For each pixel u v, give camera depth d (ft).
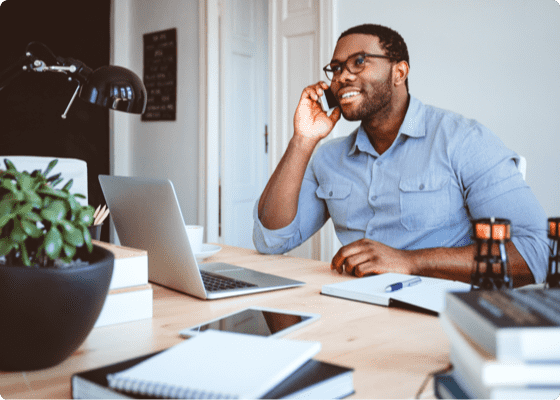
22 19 11.69
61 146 12.55
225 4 11.57
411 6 7.73
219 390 1.43
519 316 1.49
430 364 2.06
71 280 1.83
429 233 4.99
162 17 12.71
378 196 5.24
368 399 1.71
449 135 4.94
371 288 3.21
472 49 7.11
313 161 5.88
